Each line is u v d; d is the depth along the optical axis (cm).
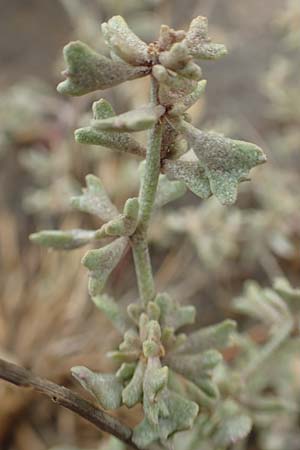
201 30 6
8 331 13
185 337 8
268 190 13
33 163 14
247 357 10
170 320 8
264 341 11
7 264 14
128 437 7
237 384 9
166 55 6
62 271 13
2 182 15
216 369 9
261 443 11
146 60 6
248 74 15
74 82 6
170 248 14
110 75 6
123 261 13
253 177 13
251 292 10
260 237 13
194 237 12
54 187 13
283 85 14
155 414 7
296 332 9
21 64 16
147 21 15
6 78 16
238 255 13
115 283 13
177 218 13
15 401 12
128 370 7
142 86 14
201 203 14
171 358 8
